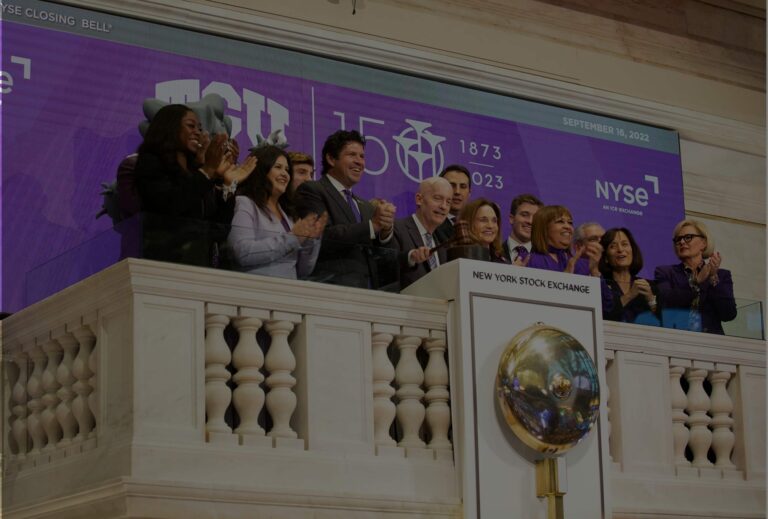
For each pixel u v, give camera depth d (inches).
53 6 285.1
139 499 189.0
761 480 275.9
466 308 227.8
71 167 278.5
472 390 224.4
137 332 197.2
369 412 219.3
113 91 288.7
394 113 333.1
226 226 210.8
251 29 312.5
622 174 373.4
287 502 202.5
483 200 335.3
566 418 225.1
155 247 202.4
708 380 279.6
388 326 225.6
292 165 302.4
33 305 222.7
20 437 220.4
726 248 391.5
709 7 410.0
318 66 323.0
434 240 325.7
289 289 215.2
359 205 314.3
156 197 265.6
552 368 225.3
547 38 370.6
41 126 277.1
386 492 215.5
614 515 248.7
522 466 226.2
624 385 258.8
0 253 265.9
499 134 351.6
